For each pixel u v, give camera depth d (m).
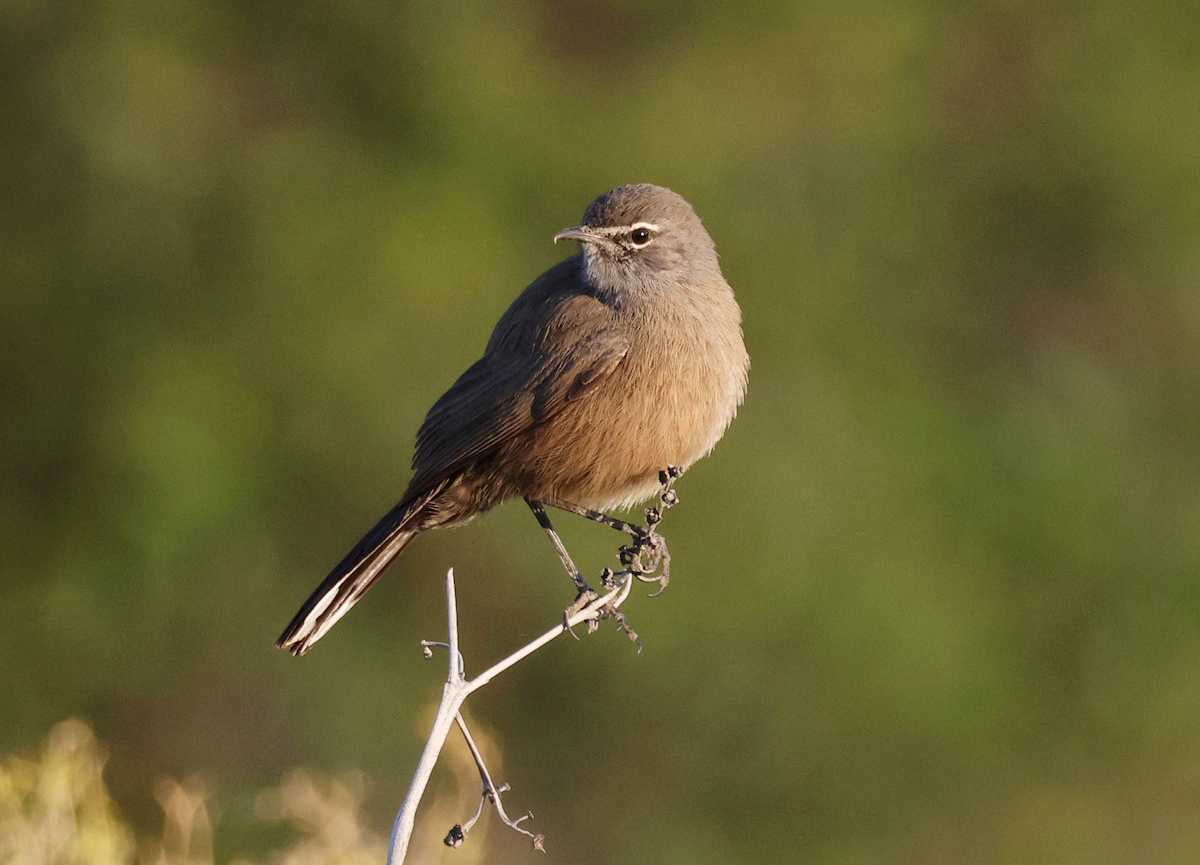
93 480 15.43
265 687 15.88
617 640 15.06
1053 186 17.81
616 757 15.47
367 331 15.50
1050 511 16.11
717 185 16.33
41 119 15.81
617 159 16.27
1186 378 17.61
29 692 15.59
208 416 15.39
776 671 14.98
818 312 16.25
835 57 16.95
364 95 16.50
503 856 15.14
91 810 7.82
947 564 15.43
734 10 17.02
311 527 15.89
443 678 15.87
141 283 15.77
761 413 15.77
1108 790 15.84
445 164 15.98
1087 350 17.59
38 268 15.70
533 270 15.95
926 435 15.95
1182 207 17.69
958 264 17.39
